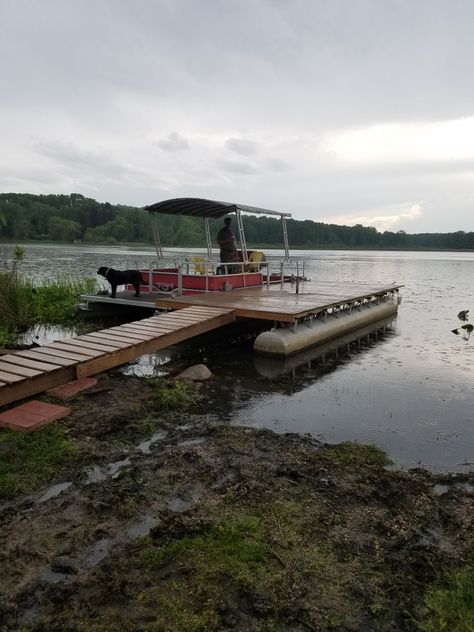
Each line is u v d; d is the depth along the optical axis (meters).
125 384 6.68
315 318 10.66
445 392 7.25
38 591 2.83
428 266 41.53
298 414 6.20
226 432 5.27
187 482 4.12
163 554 3.15
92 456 4.52
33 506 3.69
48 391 5.94
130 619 2.63
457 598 2.83
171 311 10.28
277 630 2.60
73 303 13.22
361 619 2.70
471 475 4.59
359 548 3.31
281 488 4.07
